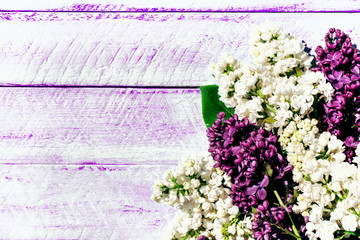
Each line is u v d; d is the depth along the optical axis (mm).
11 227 913
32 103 907
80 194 910
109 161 908
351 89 754
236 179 747
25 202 911
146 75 900
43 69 902
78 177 910
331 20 886
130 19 895
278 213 738
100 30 896
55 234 911
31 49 900
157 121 904
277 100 771
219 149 758
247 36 890
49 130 908
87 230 910
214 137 770
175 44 895
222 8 890
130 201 909
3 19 897
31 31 899
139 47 897
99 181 909
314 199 750
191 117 902
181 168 797
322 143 754
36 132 909
